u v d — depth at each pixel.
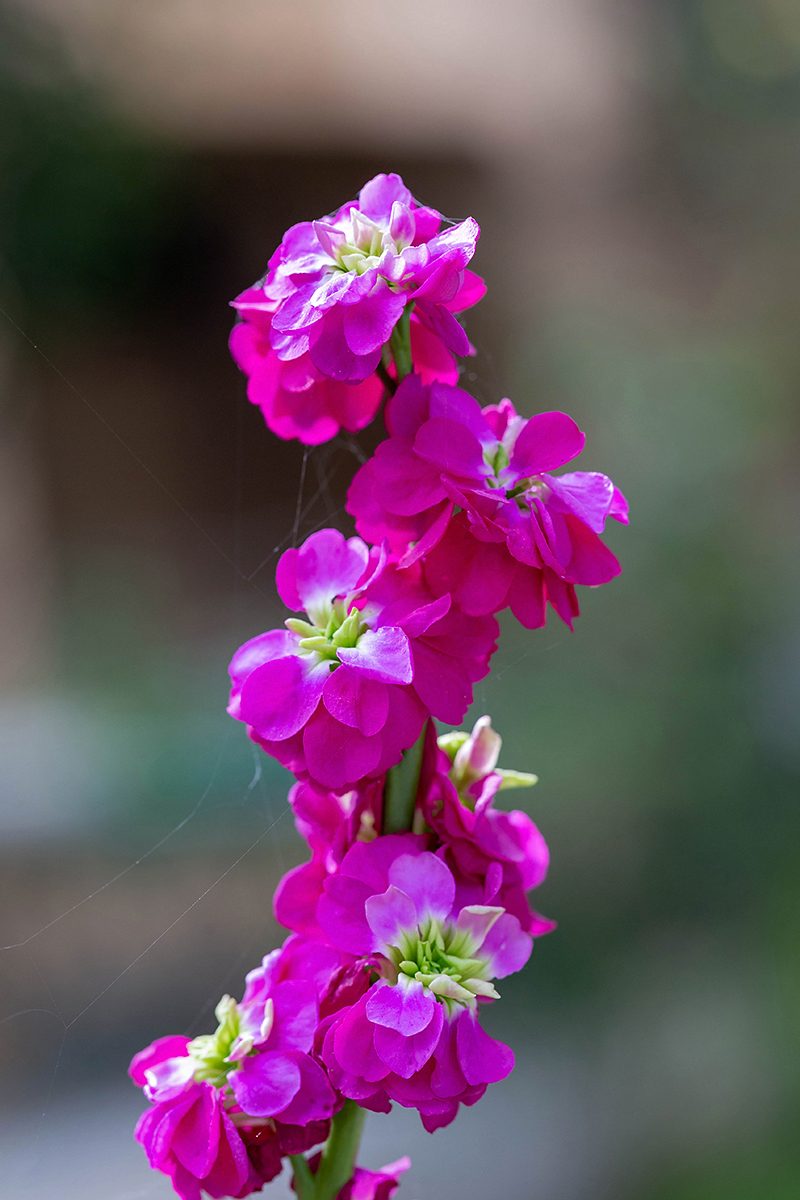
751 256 2.58
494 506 0.56
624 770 1.69
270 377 0.59
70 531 2.57
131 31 2.53
